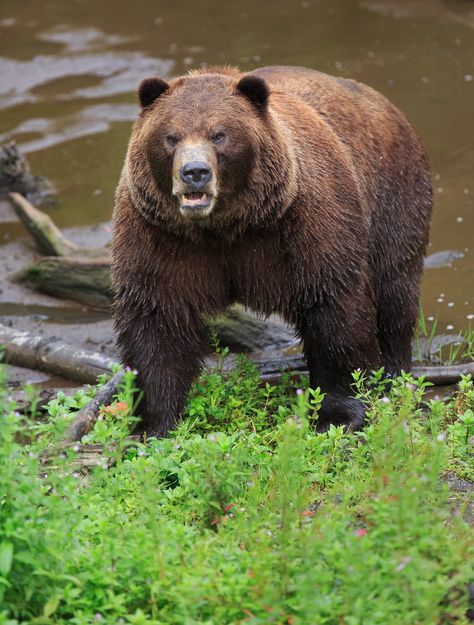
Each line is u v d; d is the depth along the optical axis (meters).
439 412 9.81
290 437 8.22
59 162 21.16
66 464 8.46
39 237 17.62
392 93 22.17
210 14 27.81
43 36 27.17
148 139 10.57
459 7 26.06
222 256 11.05
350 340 11.53
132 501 8.89
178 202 10.45
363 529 7.72
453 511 8.91
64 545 7.71
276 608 7.02
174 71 24.41
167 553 7.55
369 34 25.31
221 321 14.73
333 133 12.02
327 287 11.27
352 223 11.54
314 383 11.91
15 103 23.81
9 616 7.41
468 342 14.20
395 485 7.45
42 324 16.05
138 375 11.38
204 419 11.38
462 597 7.37
